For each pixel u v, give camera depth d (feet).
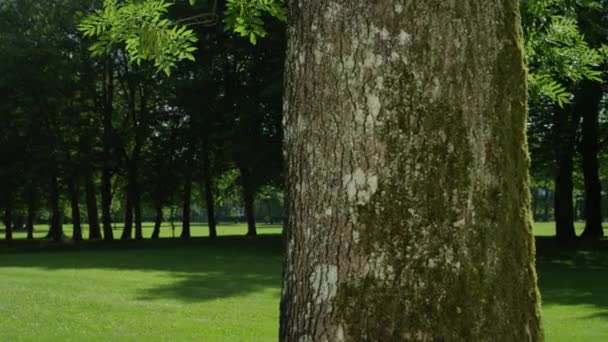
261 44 97.86
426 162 8.84
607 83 86.53
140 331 36.01
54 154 121.49
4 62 117.80
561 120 93.81
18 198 139.13
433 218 8.79
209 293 51.57
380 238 8.86
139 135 137.90
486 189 8.93
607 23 60.44
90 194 146.41
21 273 66.33
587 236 106.11
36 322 38.60
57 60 121.60
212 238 136.05
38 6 126.82
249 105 100.27
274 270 70.49
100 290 52.90
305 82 9.43
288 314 9.48
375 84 8.96
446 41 8.90
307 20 9.48
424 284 8.73
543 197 310.86
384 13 8.97
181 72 113.50
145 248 108.99
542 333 9.28
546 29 24.02
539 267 74.08
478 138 8.94
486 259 8.83
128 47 21.75
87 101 137.08
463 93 8.91
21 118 121.49
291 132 9.64
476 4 9.07
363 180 8.98
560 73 24.32
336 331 8.95
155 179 140.77
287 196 9.75
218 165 131.75
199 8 84.89
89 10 126.62
